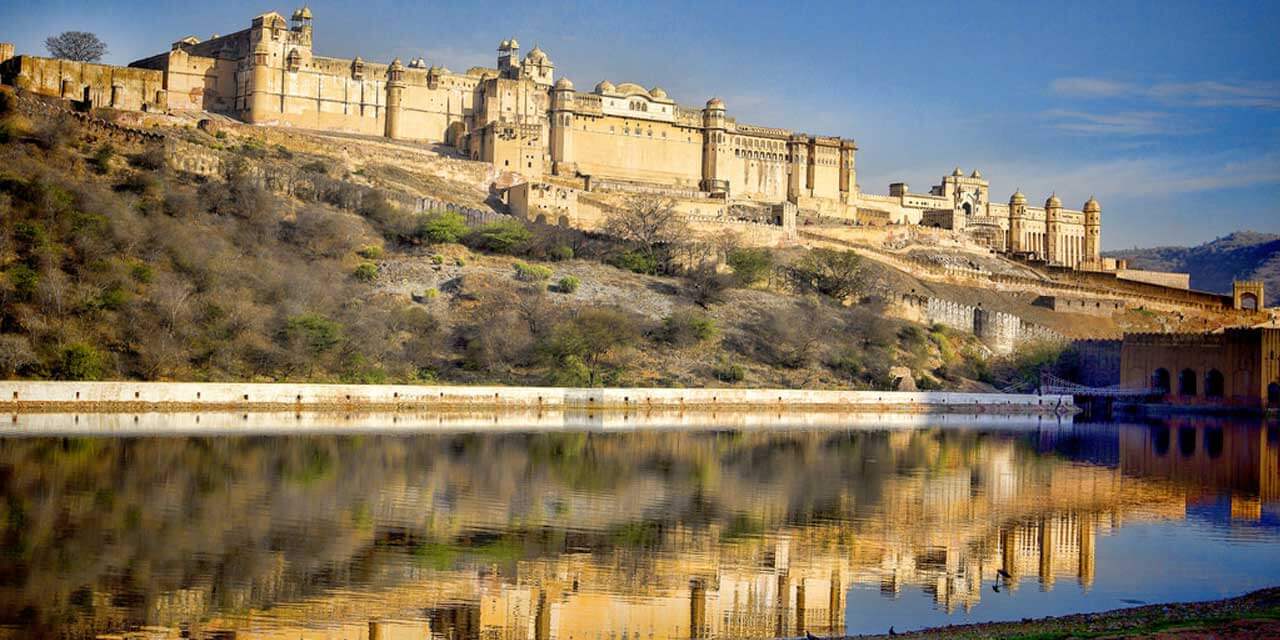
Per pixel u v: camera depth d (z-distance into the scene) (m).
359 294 144.00
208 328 120.69
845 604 49.41
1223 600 48.25
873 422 129.00
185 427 95.88
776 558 57.06
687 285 171.62
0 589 46.12
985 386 163.88
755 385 143.38
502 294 150.12
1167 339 166.00
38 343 109.19
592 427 111.19
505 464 82.50
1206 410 158.88
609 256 178.50
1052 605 49.56
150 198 145.00
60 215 126.38
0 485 65.69
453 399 121.62
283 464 77.81
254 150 190.38
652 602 49.03
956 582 53.44
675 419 122.88
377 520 61.53
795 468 86.19
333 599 47.38
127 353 113.44
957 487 79.56
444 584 50.31
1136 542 62.38
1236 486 83.00
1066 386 166.75
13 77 193.25
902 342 166.88
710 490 75.00
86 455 77.56
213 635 42.44
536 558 55.25
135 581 48.16
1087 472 89.00
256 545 54.84
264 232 150.50
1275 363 155.12
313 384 115.06
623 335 141.88
